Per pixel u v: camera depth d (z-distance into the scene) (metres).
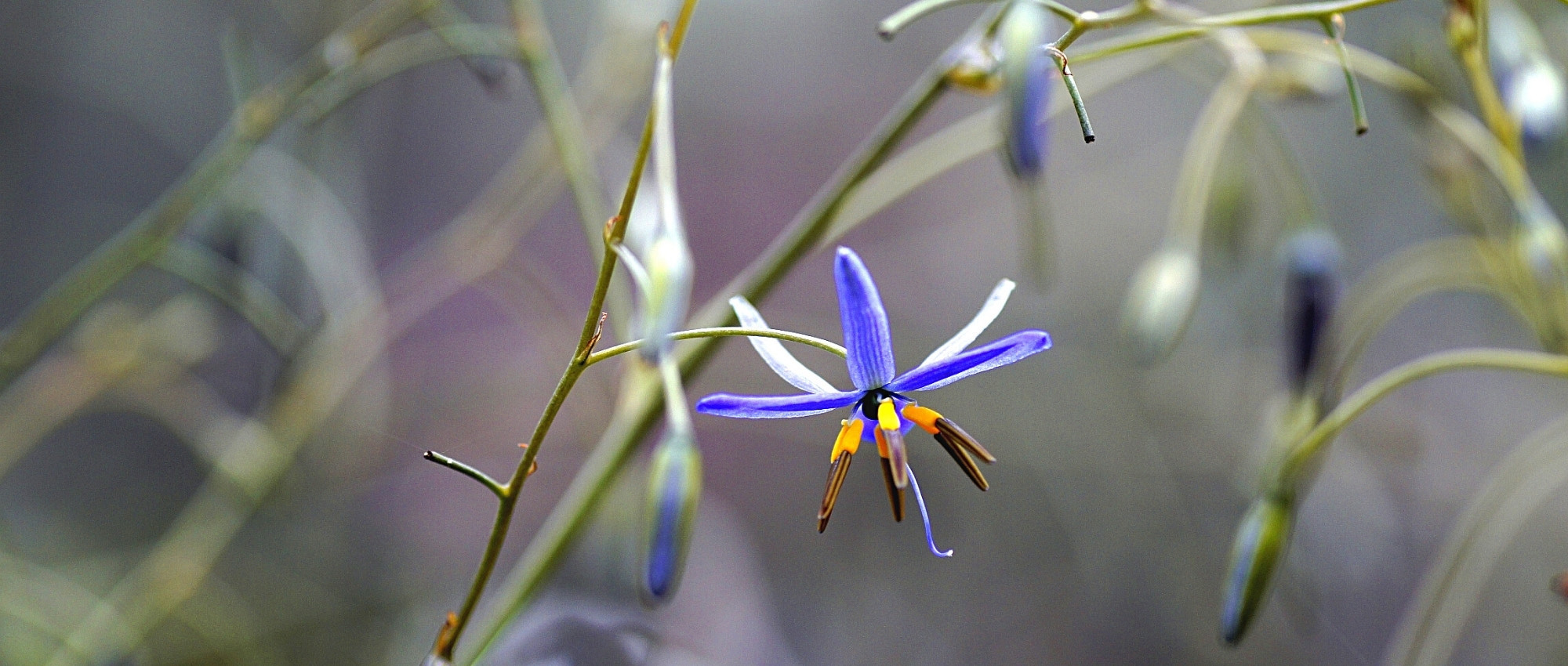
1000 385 0.30
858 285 0.12
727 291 0.15
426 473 0.27
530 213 0.19
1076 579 0.30
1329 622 0.26
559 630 0.19
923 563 0.31
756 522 0.33
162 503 0.27
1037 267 0.14
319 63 0.17
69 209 0.30
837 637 0.30
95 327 0.19
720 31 0.37
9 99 0.29
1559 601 0.26
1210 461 0.28
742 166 0.38
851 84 0.38
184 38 0.30
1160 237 0.33
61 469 0.26
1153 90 0.34
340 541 0.23
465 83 0.33
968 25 0.38
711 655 0.26
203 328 0.20
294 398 0.19
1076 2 0.30
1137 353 0.16
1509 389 0.29
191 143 0.31
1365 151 0.30
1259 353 0.28
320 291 0.19
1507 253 0.16
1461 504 0.27
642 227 0.15
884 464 0.12
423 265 0.19
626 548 0.18
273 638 0.21
